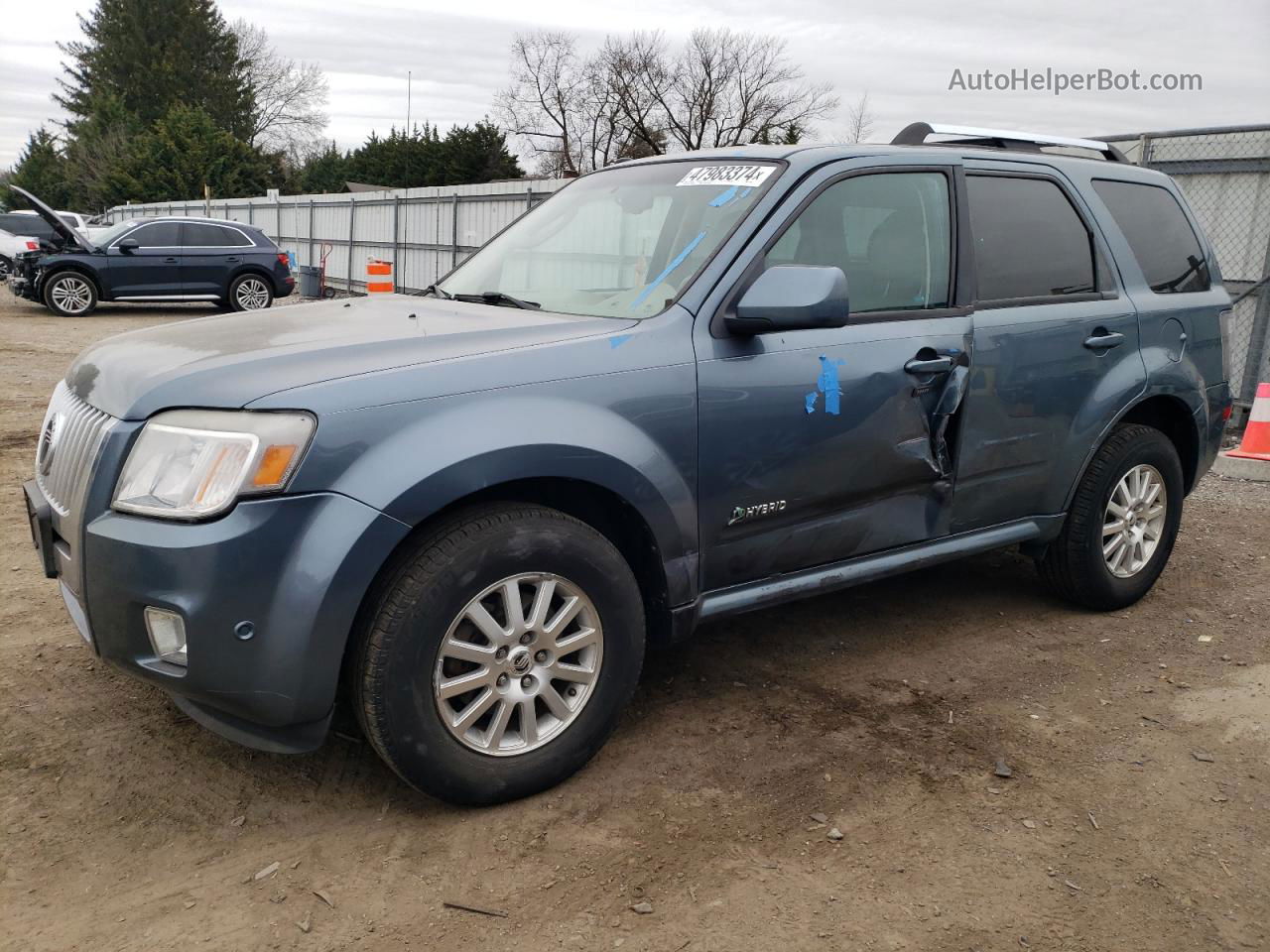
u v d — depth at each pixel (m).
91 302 17.64
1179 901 2.49
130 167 47.25
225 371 2.58
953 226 3.67
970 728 3.35
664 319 3.01
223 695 2.45
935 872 2.58
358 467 2.46
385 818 2.76
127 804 2.80
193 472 2.43
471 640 2.70
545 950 2.27
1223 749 3.26
